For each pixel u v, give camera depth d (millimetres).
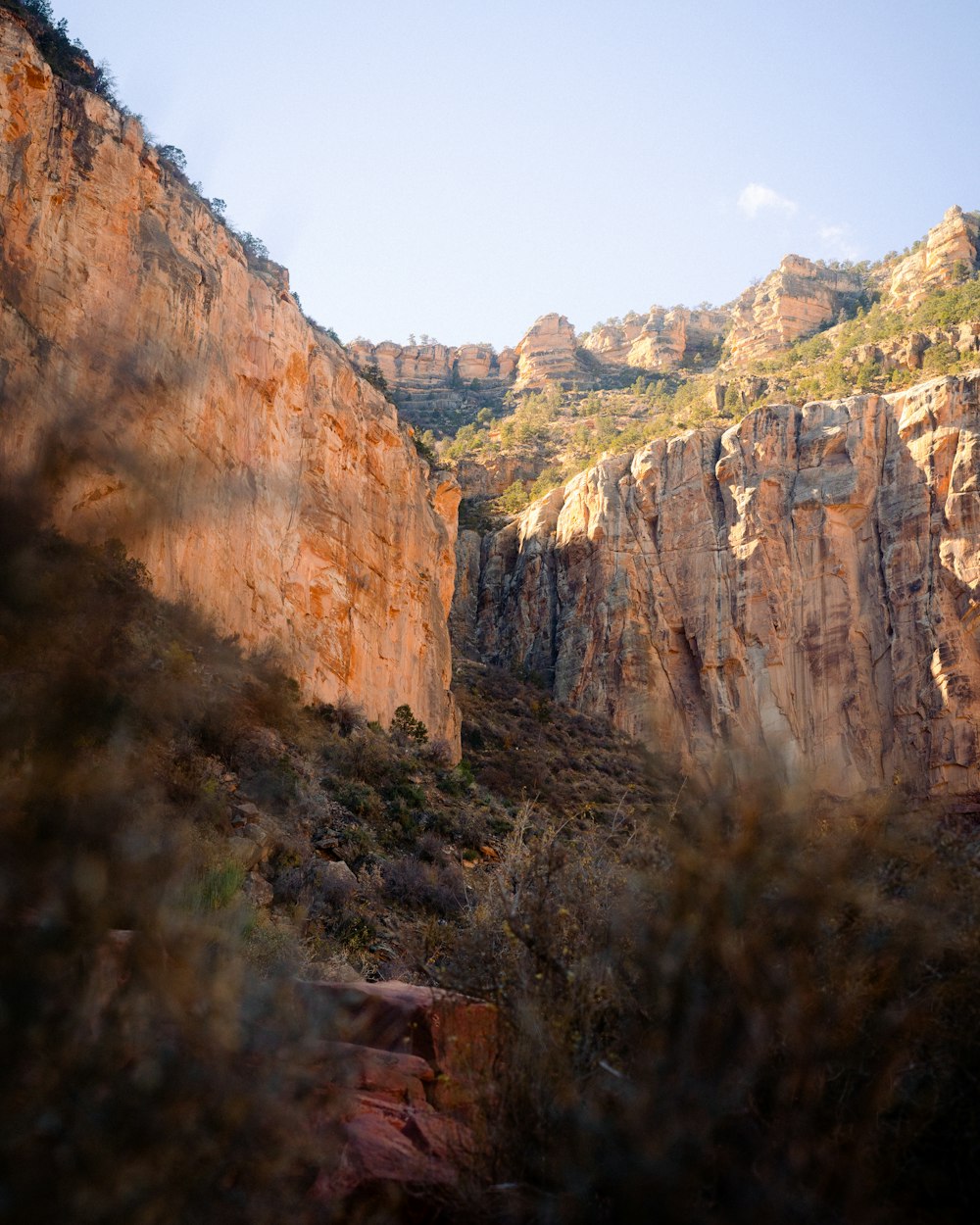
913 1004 3459
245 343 33438
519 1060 3650
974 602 74438
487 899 5523
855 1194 3090
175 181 32062
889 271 157125
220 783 15789
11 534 3504
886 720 74750
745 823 3740
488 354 173625
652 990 3680
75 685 3514
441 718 45406
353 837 20109
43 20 36250
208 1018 3291
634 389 145625
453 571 51781
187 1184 2861
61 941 3080
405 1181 3428
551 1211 3158
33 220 24891
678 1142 3100
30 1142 2699
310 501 37125
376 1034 4746
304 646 34156
